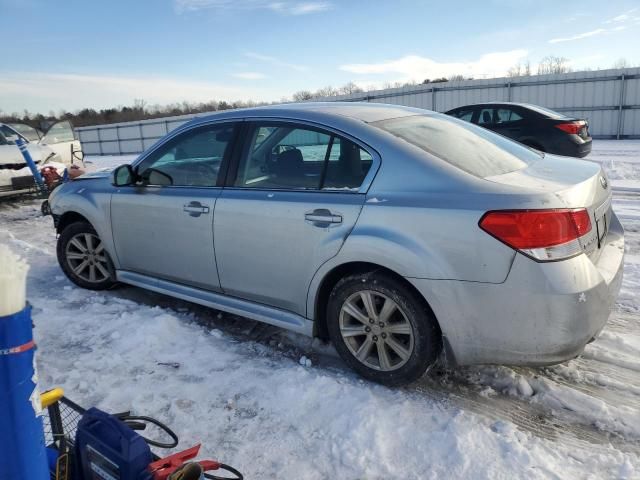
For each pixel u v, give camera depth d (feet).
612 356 10.93
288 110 11.48
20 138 28.78
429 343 9.36
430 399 9.67
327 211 10.00
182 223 12.50
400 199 9.30
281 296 11.12
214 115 12.59
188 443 8.55
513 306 8.39
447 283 8.77
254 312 11.72
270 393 9.89
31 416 4.22
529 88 67.31
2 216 28.66
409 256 9.00
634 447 8.30
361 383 10.22
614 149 49.26
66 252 15.79
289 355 11.52
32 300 14.83
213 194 11.96
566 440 8.50
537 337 8.40
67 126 34.35
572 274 8.21
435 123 11.48
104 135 106.52
